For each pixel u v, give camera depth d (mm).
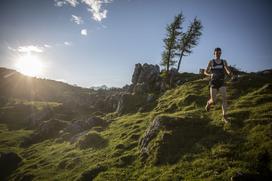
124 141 27344
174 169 14594
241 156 12945
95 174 19719
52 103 117125
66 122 56281
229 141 14828
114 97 74250
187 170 13898
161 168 15727
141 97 59031
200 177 12555
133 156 20703
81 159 25812
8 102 120875
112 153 24031
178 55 69500
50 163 29000
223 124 17156
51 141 45781
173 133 18359
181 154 16062
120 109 56906
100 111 72125
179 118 19953
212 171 12641
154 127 21031
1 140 54375
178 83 59000
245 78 34906
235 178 11094
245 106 21047
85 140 32500
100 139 32500
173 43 68500
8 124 79438
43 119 71812
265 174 11195
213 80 14711
